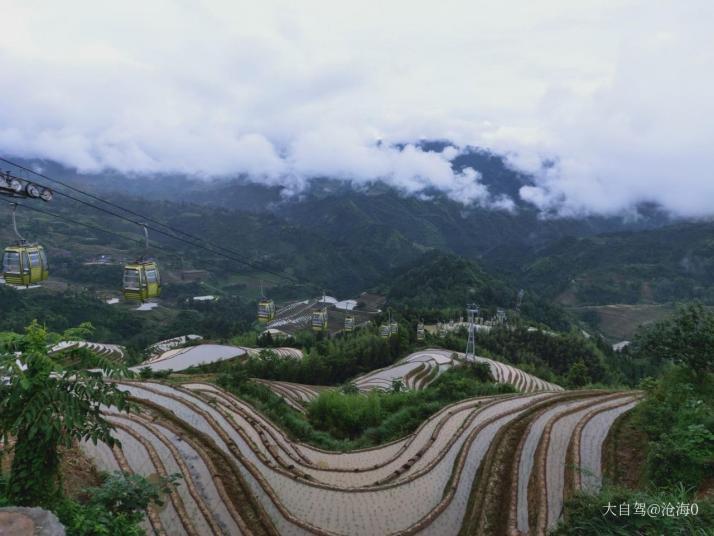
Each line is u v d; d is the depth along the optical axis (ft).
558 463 56.08
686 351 64.85
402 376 200.54
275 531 45.70
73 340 30.63
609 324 574.97
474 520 47.01
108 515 28.30
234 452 63.31
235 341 298.97
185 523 41.34
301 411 119.44
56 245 628.28
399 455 73.77
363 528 49.32
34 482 27.40
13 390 26.73
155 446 57.47
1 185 44.86
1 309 346.33
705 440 44.57
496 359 280.31
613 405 77.82
